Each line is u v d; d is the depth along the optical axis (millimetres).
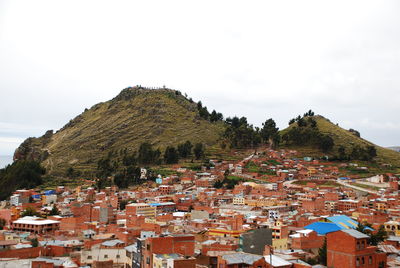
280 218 178500
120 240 130875
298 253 111500
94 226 171375
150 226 158375
